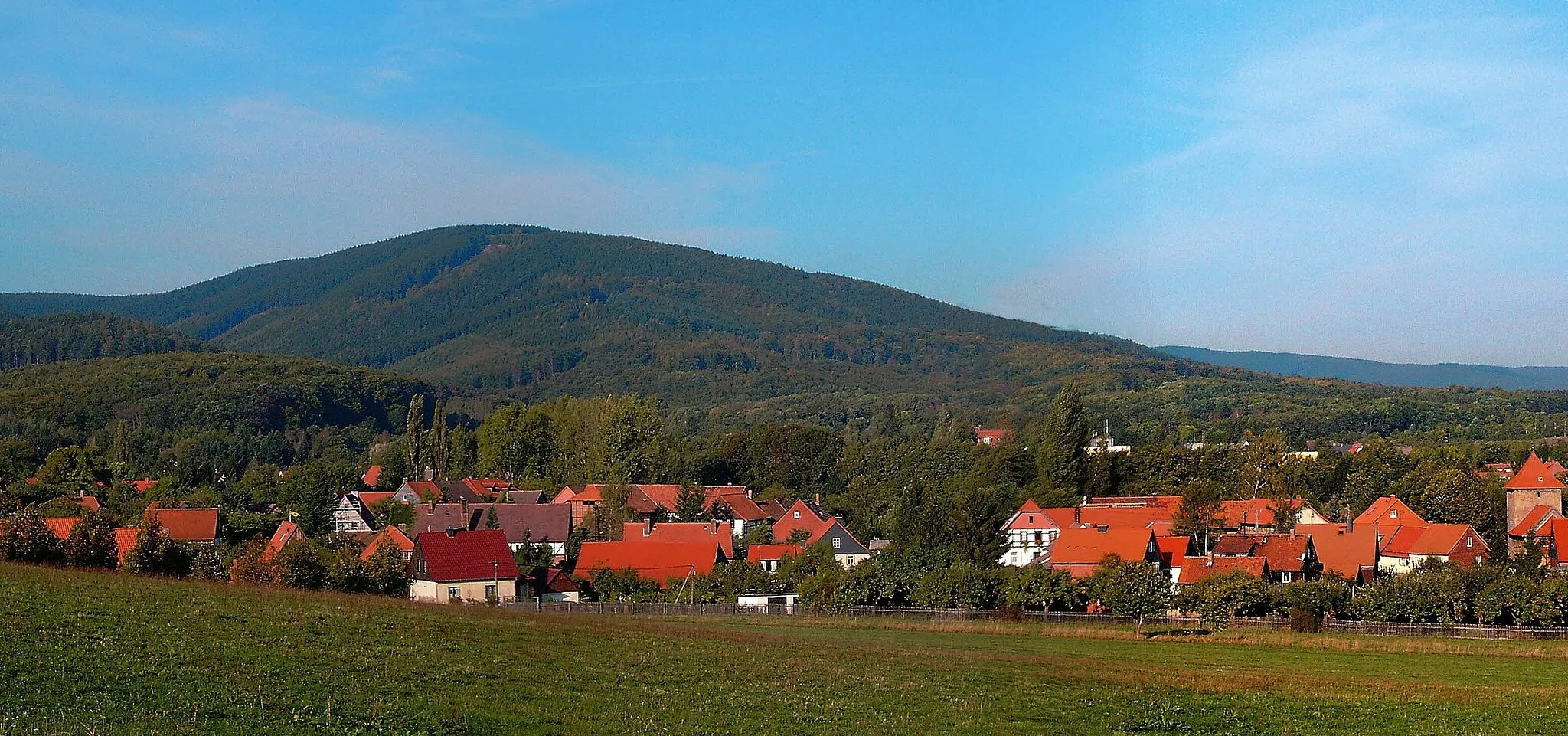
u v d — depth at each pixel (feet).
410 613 192.95
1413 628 253.44
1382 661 215.10
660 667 159.74
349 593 241.96
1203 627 261.44
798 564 324.39
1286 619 265.75
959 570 294.05
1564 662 216.95
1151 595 275.39
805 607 296.71
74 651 127.13
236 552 293.84
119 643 134.62
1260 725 140.67
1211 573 323.37
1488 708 154.10
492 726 115.14
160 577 216.54
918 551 323.57
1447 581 264.72
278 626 158.61
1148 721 140.36
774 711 134.31
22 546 242.99
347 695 120.98
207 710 108.78
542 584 336.70
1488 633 249.96
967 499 347.77
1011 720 138.21
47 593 165.37
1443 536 371.56
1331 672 197.26
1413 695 163.12
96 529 257.34
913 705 143.74
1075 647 232.12
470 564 329.72
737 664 167.32
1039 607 290.56
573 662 157.28
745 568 327.26
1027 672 178.29
